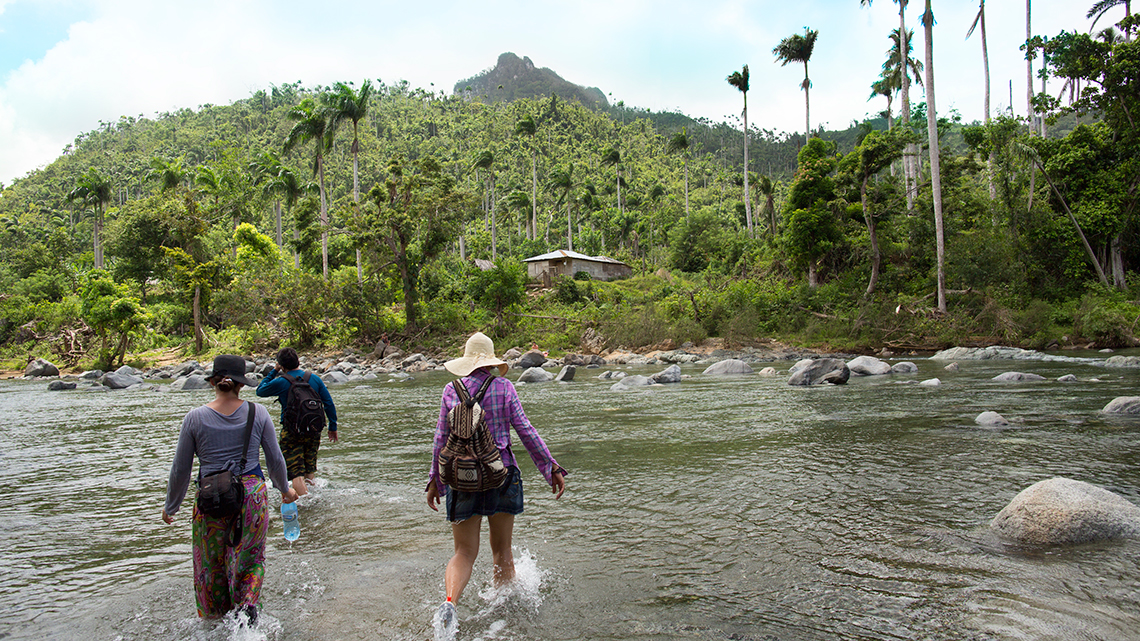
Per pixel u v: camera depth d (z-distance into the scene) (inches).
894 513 178.2
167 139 6087.6
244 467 126.5
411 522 185.9
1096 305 1010.7
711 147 7603.4
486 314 1466.5
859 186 1370.6
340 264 2183.8
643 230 3107.8
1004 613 113.8
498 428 128.0
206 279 1448.1
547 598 126.5
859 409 398.3
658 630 111.0
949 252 1238.9
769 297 1309.1
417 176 1422.2
